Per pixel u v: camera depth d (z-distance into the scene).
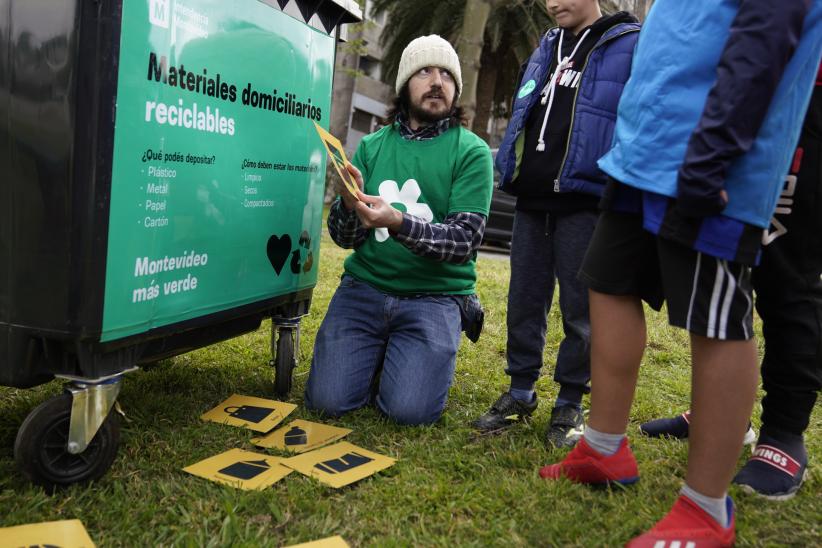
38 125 1.42
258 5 1.94
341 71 14.87
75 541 1.35
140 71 1.51
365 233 2.37
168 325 1.73
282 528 1.50
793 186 1.69
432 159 2.31
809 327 1.74
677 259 1.35
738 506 1.64
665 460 1.95
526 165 2.15
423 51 2.25
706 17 1.30
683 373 3.08
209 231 1.84
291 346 2.38
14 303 1.50
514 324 2.27
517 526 1.53
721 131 1.19
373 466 1.80
